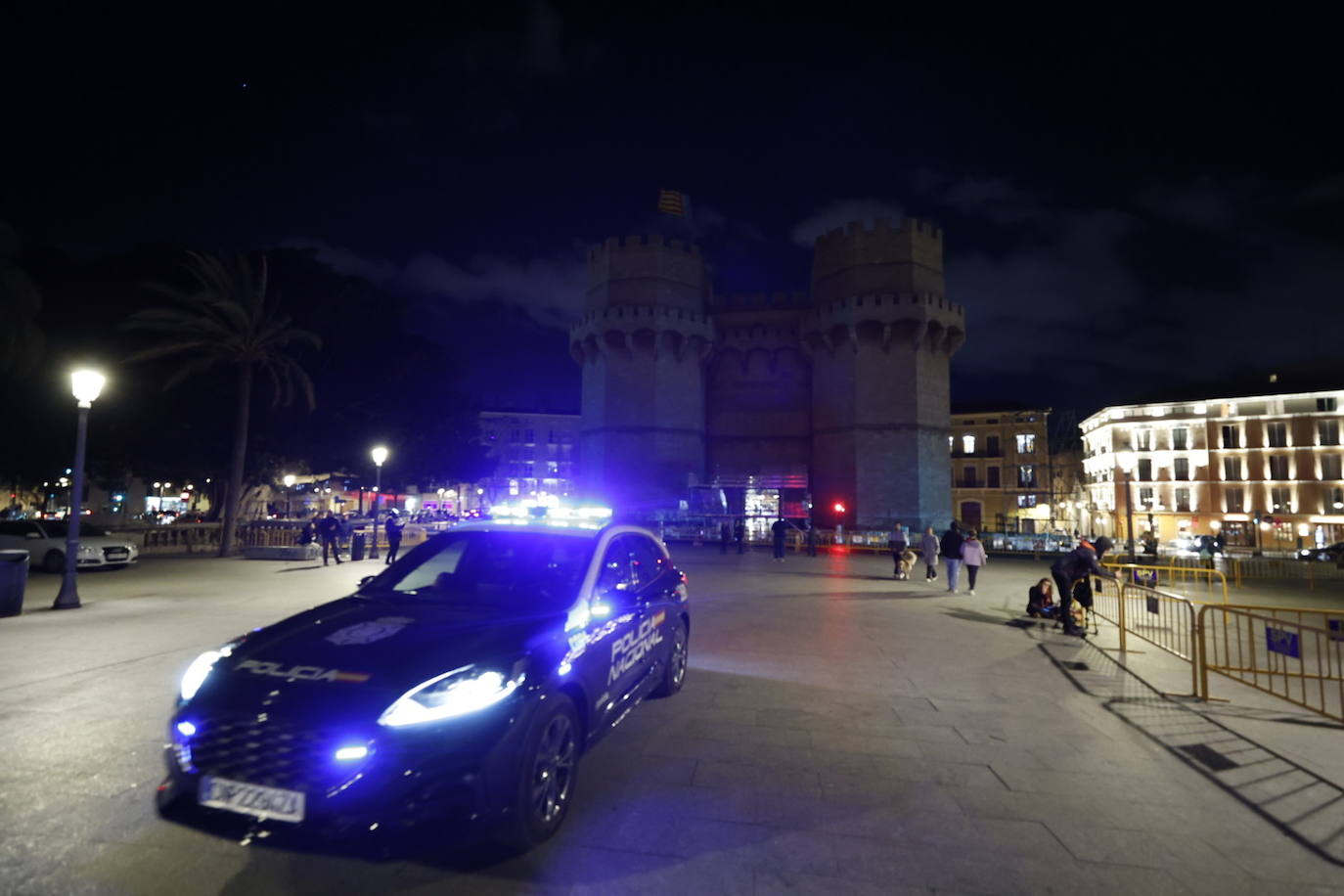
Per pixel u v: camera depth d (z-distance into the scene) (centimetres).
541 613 412
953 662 852
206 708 324
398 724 311
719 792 429
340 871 322
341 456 3866
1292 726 599
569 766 382
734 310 4478
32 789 404
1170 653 938
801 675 759
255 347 2388
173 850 336
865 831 381
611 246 4159
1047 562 2834
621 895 310
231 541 2323
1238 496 6000
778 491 4288
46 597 1269
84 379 1153
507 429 8738
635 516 3847
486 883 316
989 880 332
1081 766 492
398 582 500
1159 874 341
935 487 3791
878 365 3816
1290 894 326
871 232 3869
